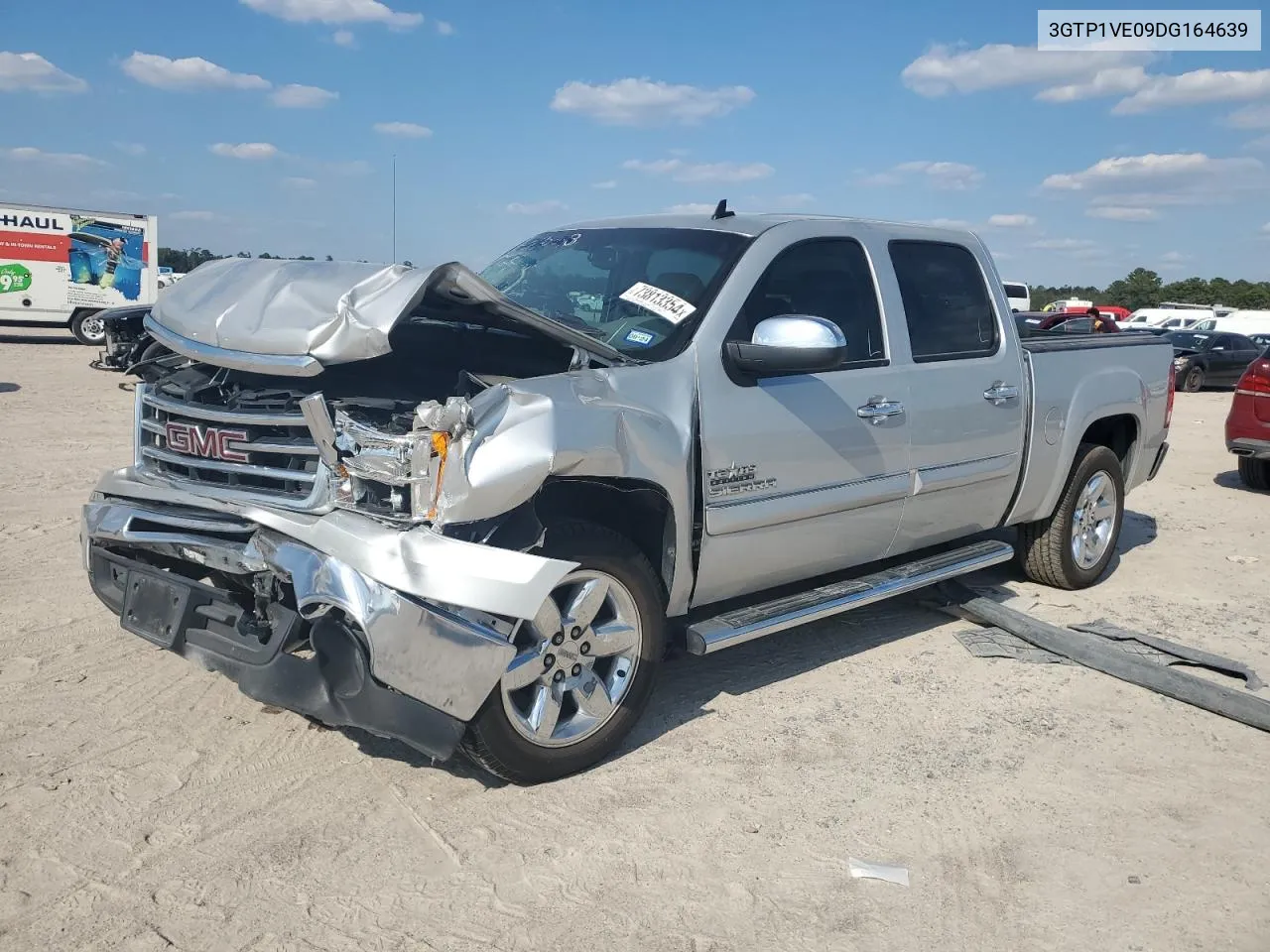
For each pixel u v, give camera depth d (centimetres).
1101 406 603
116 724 399
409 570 315
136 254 2545
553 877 312
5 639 479
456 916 292
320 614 326
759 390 414
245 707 418
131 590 384
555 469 338
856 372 457
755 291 427
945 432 498
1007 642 533
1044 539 614
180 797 348
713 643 396
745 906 302
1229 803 372
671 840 335
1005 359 538
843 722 431
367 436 328
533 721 354
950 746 412
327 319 331
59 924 280
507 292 480
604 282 455
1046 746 415
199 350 357
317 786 360
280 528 340
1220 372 2397
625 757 391
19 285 2448
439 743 329
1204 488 1032
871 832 346
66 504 741
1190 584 657
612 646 373
